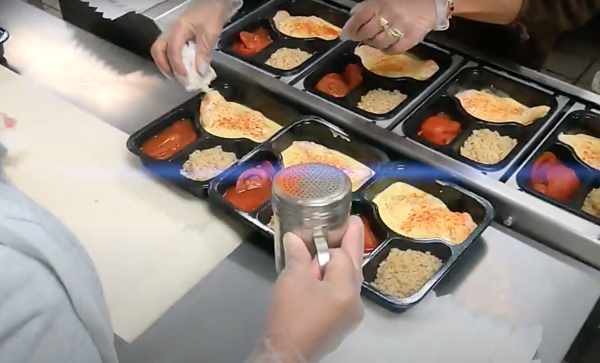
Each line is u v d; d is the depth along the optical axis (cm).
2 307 40
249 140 109
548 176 101
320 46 131
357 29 113
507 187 96
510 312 84
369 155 106
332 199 57
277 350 55
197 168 104
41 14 145
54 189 104
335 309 58
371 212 96
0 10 146
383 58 127
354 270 60
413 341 81
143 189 104
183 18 112
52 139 113
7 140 111
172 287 89
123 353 81
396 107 113
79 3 135
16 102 121
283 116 116
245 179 101
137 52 133
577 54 216
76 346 45
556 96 115
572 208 93
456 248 88
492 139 110
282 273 60
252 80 118
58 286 43
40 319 42
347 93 121
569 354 93
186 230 97
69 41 137
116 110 120
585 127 111
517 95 119
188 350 81
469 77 121
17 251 42
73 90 125
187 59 109
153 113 119
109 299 88
